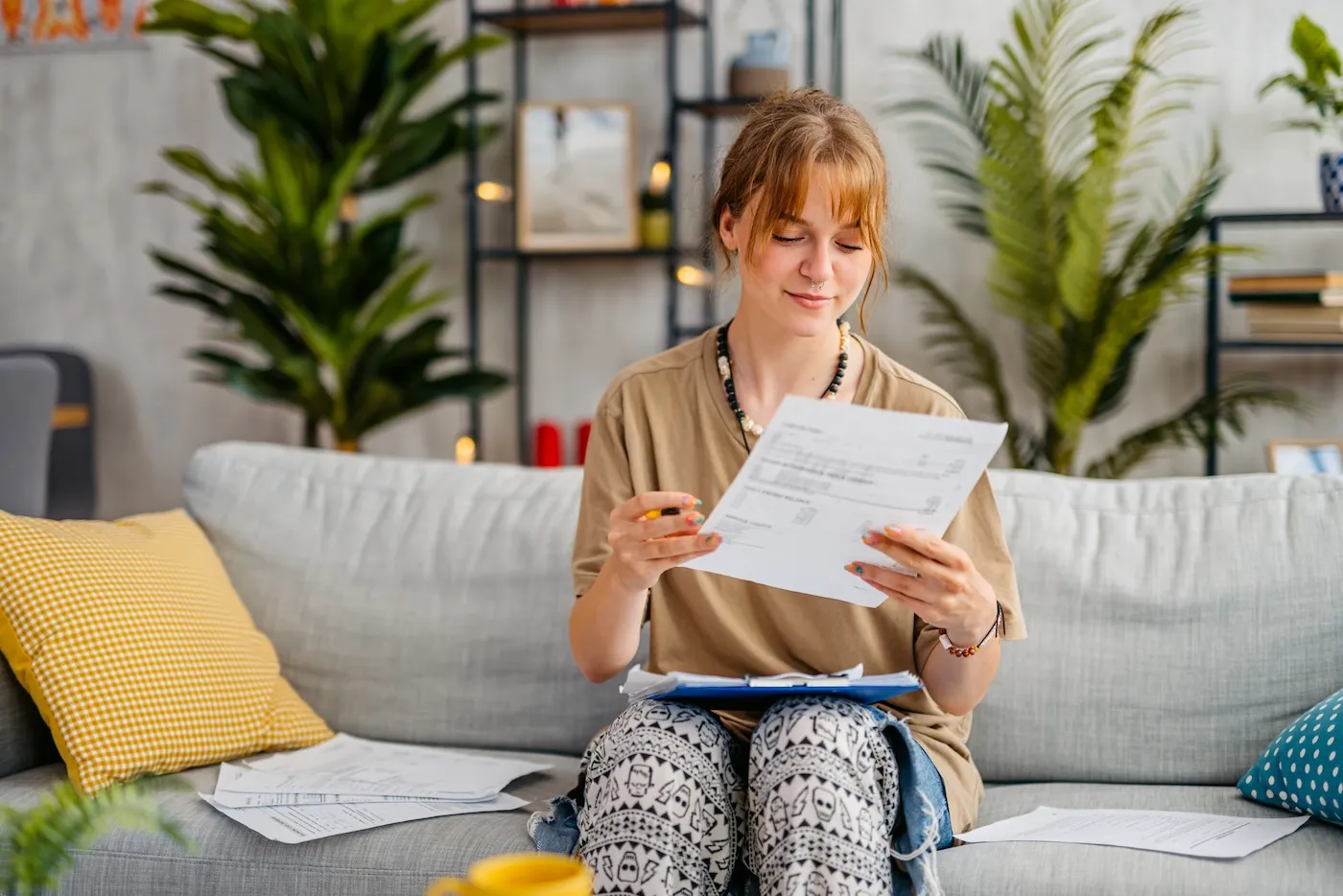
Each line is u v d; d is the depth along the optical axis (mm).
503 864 808
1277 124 3348
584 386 3863
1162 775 1671
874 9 3586
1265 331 3154
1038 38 3428
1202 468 3467
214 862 1459
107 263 4105
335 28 3277
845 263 1409
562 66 3818
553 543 1889
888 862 1278
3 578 1619
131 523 1902
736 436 1510
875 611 1496
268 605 1935
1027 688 1711
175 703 1630
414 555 1928
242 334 3418
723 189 1474
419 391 3463
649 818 1254
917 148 3578
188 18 3320
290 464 2068
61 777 1637
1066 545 1771
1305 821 1468
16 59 4129
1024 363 3541
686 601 1513
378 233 3334
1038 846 1403
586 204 3639
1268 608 1678
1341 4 3295
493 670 1849
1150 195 3439
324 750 1768
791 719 1303
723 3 3703
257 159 3984
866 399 1522
